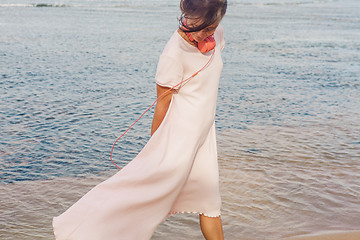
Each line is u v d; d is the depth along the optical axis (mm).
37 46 12492
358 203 3842
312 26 20672
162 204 2566
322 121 6508
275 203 3824
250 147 5277
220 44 2666
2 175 4355
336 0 48688
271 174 4449
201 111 2539
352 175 4477
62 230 2504
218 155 4957
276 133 5879
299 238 3229
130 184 2537
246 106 7250
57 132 5711
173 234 3326
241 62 11367
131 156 4996
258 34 17297
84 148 5180
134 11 26000
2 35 14156
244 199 3885
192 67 2477
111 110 6797
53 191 4027
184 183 2656
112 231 2521
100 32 15984
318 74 10102
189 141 2523
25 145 5211
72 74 9234
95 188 2561
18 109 6641
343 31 18859
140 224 2561
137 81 8844
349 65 11312
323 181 4301
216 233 2775
